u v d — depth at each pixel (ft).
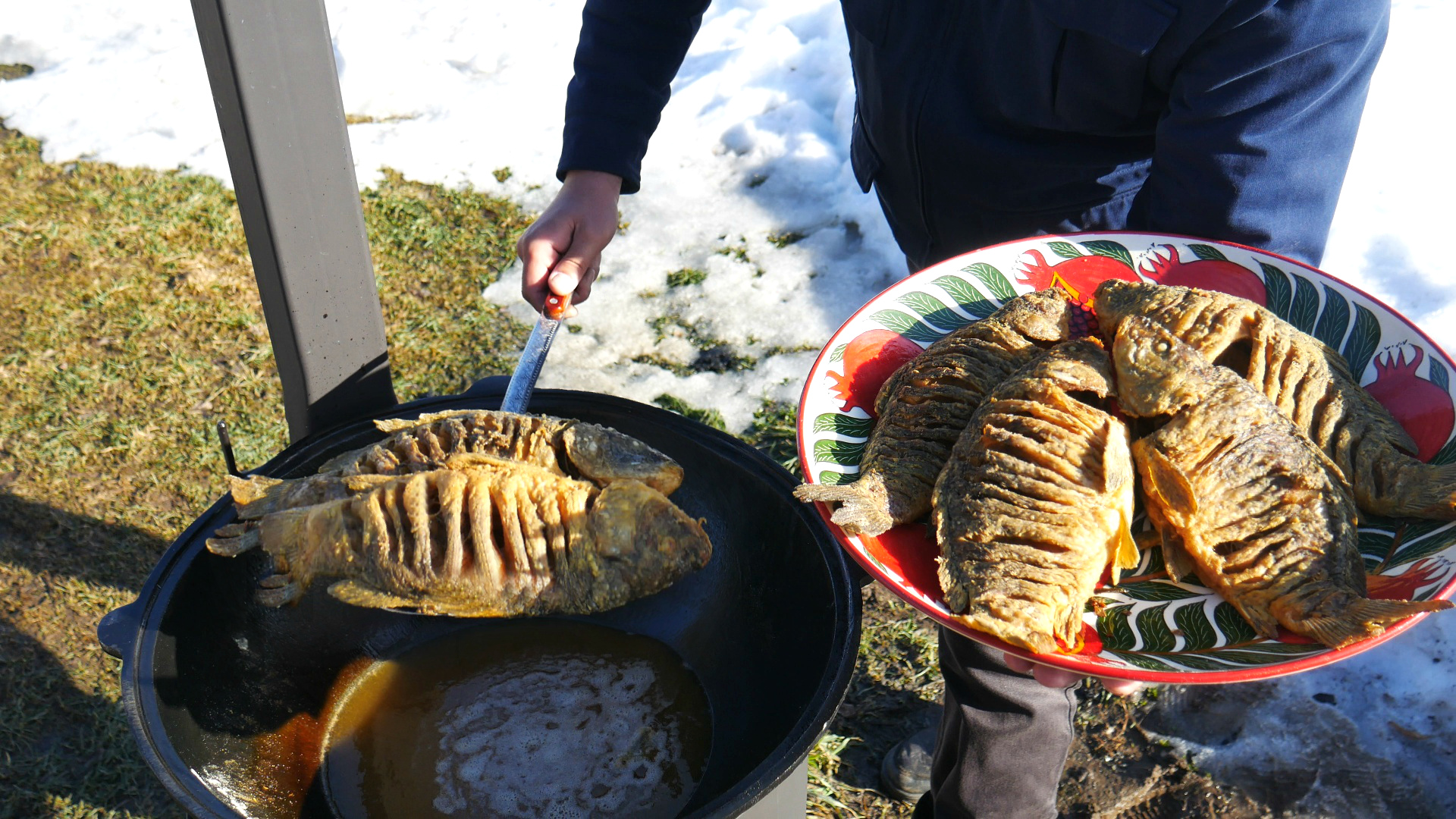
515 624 6.20
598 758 5.45
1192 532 4.64
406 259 13.56
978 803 6.61
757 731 5.24
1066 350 5.32
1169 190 5.98
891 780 8.04
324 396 6.33
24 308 12.70
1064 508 4.68
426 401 6.31
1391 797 7.52
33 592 9.66
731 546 6.02
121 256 13.57
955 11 6.65
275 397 11.75
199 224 14.16
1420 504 4.67
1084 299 6.20
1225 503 4.66
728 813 4.17
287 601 5.15
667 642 6.05
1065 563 4.58
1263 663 4.15
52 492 10.57
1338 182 5.75
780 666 5.36
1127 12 5.67
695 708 5.73
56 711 8.77
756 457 5.90
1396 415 5.25
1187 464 4.73
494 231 13.99
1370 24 5.23
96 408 11.53
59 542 10.11
